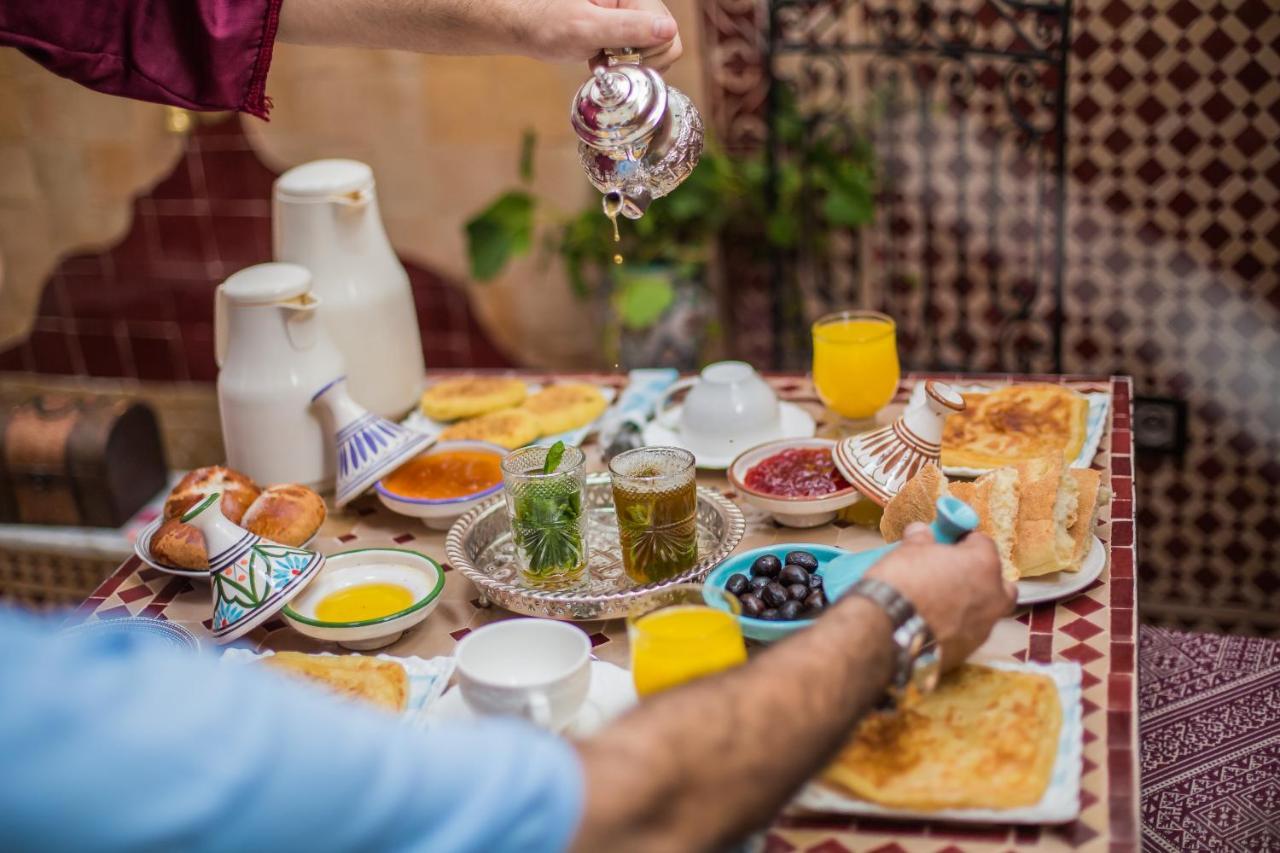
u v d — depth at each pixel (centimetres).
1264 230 259
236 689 63
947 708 114
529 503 140
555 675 118
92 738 58
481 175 317
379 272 187
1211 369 273
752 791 79
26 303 363
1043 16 261
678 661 109
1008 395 181
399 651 138
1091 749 111
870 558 125
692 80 293
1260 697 162
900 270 295
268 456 172
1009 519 137
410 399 195
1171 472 284
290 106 321
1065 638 129
